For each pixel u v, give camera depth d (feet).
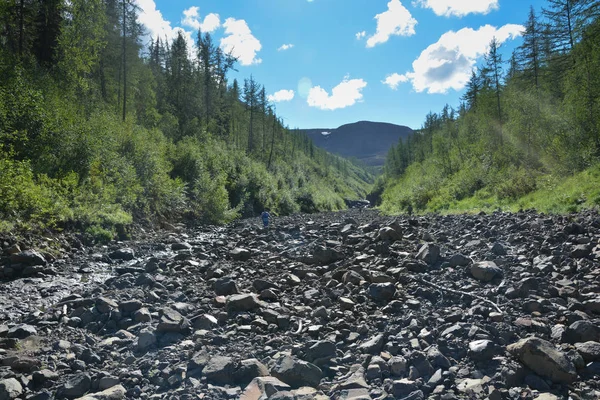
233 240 54.60
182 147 116.67
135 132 92.63
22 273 32.68
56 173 54.19
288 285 28.22
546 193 67.92
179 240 54.29
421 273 27.25
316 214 149.79
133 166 76.38
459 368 14.56
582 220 37.55
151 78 182.91
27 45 98.48
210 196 94.68
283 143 381.60
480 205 86.53
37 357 17.22
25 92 58.49
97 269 36.70
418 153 336.70
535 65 135.64
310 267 32.94
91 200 55.26
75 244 43.83
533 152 108.78
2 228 37.01
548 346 13.91
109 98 138.72
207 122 222.07
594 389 12.49
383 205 180.45
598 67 80.84
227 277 30.07
